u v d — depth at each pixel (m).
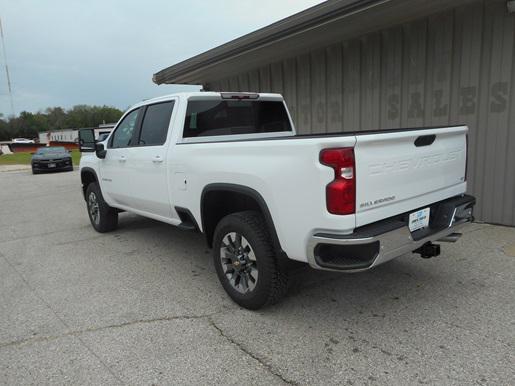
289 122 5.27
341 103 7.49
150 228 6.56
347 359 2.71
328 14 5.73
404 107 6.51
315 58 7.83
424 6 5.40
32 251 5.60
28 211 9.06
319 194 2.66
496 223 5.68
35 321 3.42
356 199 2.65
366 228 2.75
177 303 3.67
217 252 3.66
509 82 5.30
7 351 2.96
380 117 6.88
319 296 3.68
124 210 5.73
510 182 5.48
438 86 6.03
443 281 3.86
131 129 5.11
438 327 3.05
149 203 4.77
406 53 6.34
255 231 3.25
